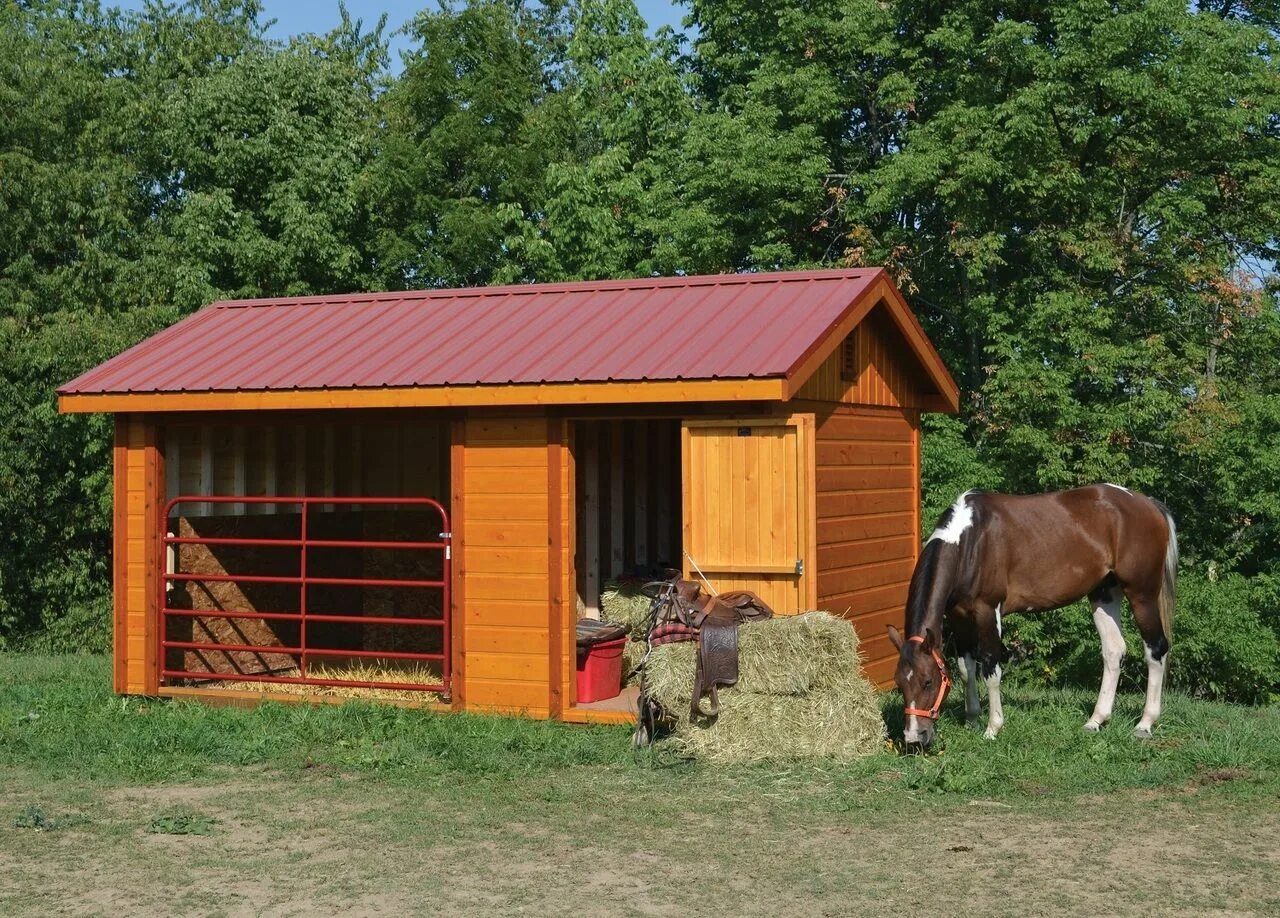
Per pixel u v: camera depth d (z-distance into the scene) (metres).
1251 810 8.26
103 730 10.98
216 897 6.70
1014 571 10.61
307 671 13.80
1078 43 20.91
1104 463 19.67
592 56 28.58
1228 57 21.08
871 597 12.48
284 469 14.36
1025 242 22.16
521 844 7.60
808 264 23.00
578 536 13.61
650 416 10.91
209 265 25.33
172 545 12.77
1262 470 19.73
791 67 23.72
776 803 8.46
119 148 27.67
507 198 29.38
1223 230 23.52
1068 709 11.59
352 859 7.34
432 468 15.23
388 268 27.66
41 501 24.00
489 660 11.23
